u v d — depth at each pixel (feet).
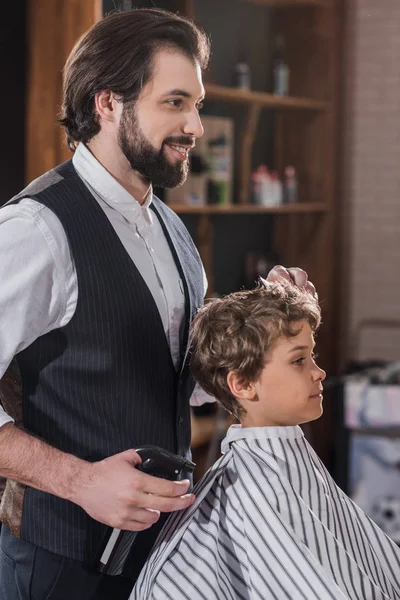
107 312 5.32
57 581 5.38
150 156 5.36
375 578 5.09
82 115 5.50
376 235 16.28
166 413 5.67
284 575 4.77
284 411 5.14
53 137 9.25
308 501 4.99
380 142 16.08
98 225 5.41
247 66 14.74
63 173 5.59
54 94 9.20
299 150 15.90
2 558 5.66
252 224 15.64
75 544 5.35
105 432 5.34
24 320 5.09
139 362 5.47
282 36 15.74
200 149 13.20
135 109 5.31
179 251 6.06
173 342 5.77
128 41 5.28
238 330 5.09
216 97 13.32
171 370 5.73
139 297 5.47
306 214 15.96
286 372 5.08
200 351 5.31
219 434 13.21
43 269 5.14
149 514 4.87
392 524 12.64
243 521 4.95
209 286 13.91
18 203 5.28
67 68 5.61
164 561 5.09
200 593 4.96
